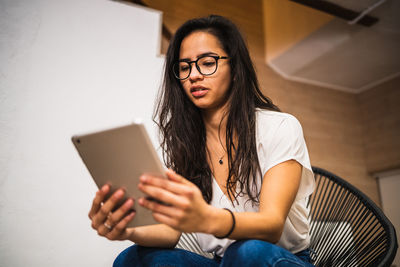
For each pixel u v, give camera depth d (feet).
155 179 1.83
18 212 4.31
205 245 3.10
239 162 2.82
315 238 3.75
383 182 10.73
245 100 2.93
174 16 8.16
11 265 4.12
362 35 9.72
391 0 8.27
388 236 2.73
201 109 3.19
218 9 10.28
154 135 5.26
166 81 3.34
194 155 3.13
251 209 2.89
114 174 2.03
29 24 5.08
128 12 5.84
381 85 11.73
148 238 2.74
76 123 4.94
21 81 4.80
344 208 3.64
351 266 3.00
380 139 11.26
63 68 5.11
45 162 4.62
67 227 4.48
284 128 2.67
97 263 4.48
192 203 1.80
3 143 4.48
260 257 2.09
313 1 8.80
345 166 10.94
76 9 5.46
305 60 11.10
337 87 12.32
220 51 2.96
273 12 11.60
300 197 2.73
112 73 5.40
